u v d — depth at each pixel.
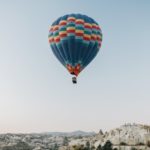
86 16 78.81
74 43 75.69
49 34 79.69
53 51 79.19
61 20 78.31
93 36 77.12
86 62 77.56
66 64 77.12
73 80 72.25
